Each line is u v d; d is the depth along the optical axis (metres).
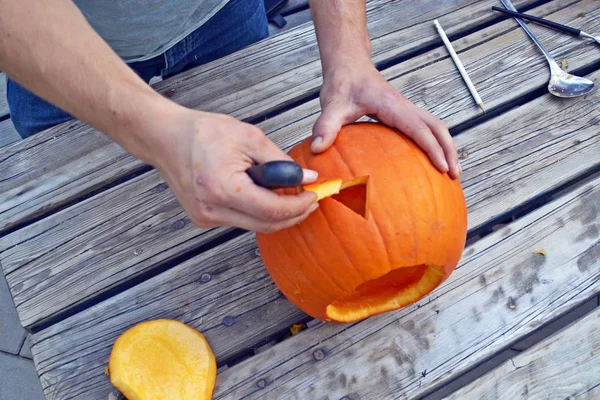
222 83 1.14
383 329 0.94
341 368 0.92
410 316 0.95
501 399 0.91
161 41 1.11
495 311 0.95
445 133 0.84
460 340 0.94
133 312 0.97
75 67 0.69
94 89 0.70
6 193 1.07
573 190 1.03
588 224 1.00
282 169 0.66
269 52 1.16
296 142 1.09
